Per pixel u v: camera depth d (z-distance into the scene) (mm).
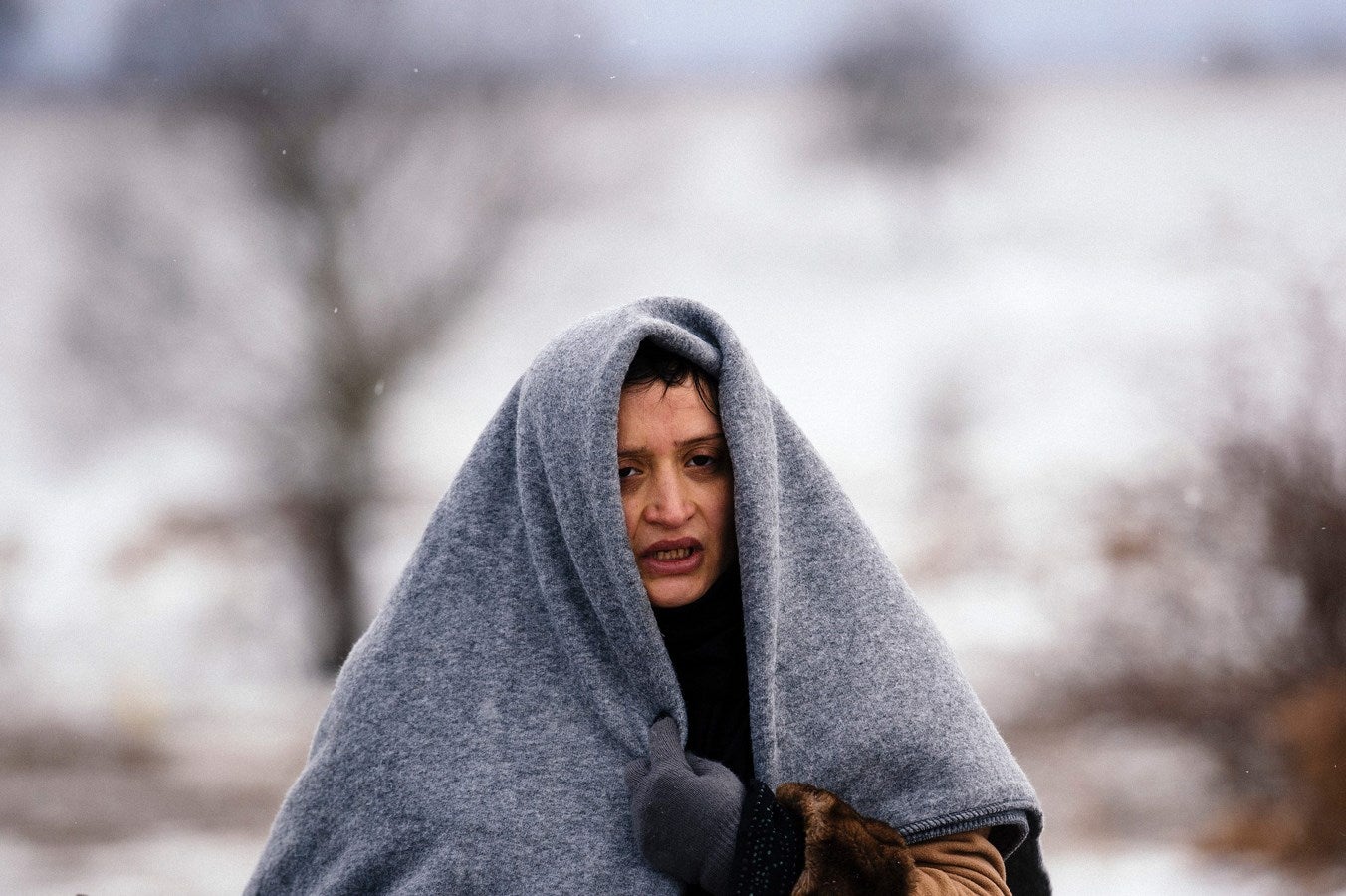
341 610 35031
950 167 108625
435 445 43125
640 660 4535
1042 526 27344
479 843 4484
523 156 37219
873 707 4555
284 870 4793
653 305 4637
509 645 4723
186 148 35906
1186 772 20266
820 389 56188
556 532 4707
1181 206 82625
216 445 37625
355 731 4738
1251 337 20266
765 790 4277
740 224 92438
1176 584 20859
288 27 35438
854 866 4117
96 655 34531
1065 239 81312
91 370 36000
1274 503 19938
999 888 4441
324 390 35531
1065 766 20766
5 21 58875
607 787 4520
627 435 4441
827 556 4727
